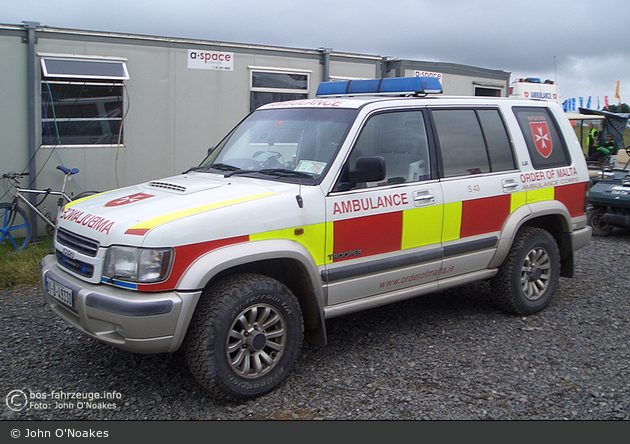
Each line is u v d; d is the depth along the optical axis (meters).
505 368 4.18
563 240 5.69
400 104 4.51
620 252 8.44
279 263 3.91
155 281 3.29
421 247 4.49
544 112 5.67
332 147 4.13
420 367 4.19
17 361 4.27
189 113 9.23
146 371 4.13
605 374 4.09
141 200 3.84
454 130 4.82
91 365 4.22
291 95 10.16
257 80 9.76
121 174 8.84
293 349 3.83
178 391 3.82
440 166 4.64
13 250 7.55
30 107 8.08
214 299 3.48
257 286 3.61
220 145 5.12
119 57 8.57
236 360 3.58
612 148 14.93
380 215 4.20
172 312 3.28
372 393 3.77
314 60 10.28
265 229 3.65
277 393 3.78
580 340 4.76
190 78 9.16
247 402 3.66
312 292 3.89
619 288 6.38
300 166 4.18
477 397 3.72
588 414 3.51
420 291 4.57
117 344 3.35
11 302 5.68
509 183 5.06
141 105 8.85
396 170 4.38
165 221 3.38
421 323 5.16
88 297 3.38
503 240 5.01
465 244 4.74
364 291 4.20
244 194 3.80
